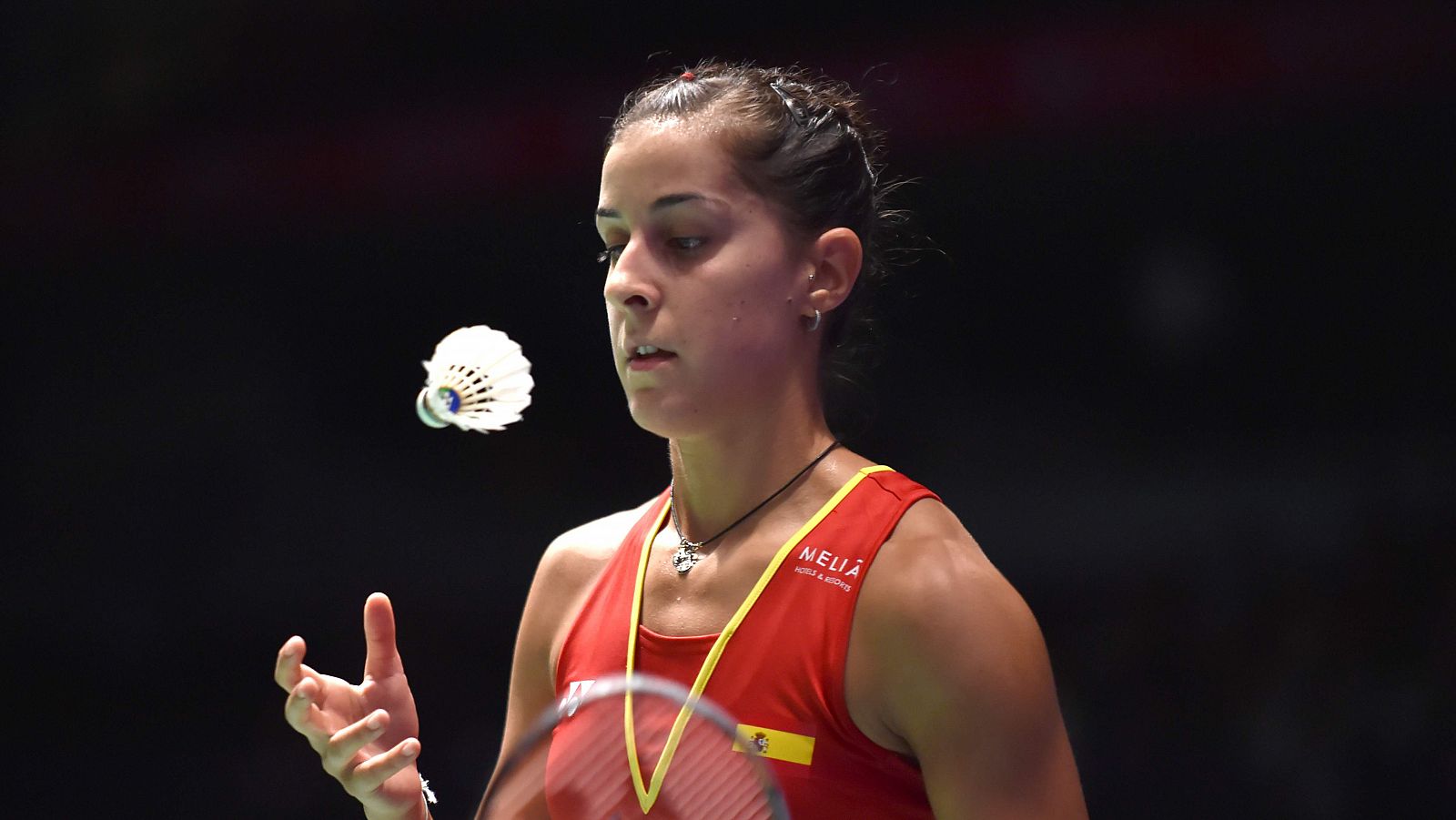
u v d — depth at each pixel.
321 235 46.72
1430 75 36.12
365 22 45.44
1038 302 43.44
